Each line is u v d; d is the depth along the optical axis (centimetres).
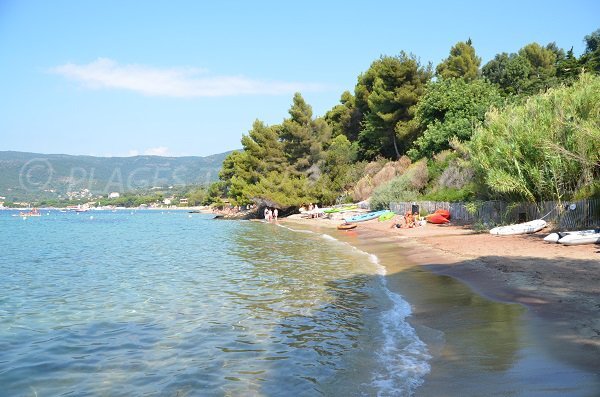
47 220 8381
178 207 17875
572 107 2069
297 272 1705
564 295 1018
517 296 1051
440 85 4900
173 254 2494
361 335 866
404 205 4053
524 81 6869
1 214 12700
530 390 542
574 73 5634
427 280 1376
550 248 1717
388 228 3294
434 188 4053
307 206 6825
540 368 610
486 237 2244
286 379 675
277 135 7394
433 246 2109
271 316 1066
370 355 742
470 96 4544
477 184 2748
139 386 687
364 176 6025
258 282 1530
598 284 1100
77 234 4381
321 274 1633
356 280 1478
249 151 7412
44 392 678
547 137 2116
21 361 812
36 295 1403
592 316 836
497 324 843
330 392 612
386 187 4547
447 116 4494
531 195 2236
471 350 713
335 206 6084
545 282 1164
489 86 4775
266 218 6562
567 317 845
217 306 1194
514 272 1328
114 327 1024
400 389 592
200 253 2511
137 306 1226
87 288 1509
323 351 789
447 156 4141
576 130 1970
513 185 2209
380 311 1048
